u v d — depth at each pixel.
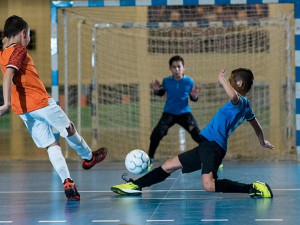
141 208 5.73
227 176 8.46
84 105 13.88
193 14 13.70
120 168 9.83
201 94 13.58
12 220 5.18
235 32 13.18
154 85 10.05
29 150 13.09
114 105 13.75
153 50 13.78
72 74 13.74
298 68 10.94
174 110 10.09
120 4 11.07
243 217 5.18
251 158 11.56
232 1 10.94
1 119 14.57
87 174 8.92
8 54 5.94
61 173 6.26
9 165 10.55
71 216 5.34
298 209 5.57
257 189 6.24
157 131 10.04
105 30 13.73
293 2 10.92
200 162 6.33
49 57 14.17
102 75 13.83
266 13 13.61
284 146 12.93
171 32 13.66
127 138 13.61
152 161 10.12
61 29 13.14
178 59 10.05
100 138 13.56
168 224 4.91
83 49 13.77
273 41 13.20
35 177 8.59
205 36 13.50
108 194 6.73
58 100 11.09
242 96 6.30
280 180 7.92
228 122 6.18
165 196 6.51
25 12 14.11
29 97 6.11
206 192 6.79
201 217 5.21
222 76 6.11
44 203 6.12
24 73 6.08
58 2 11.12
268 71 13.26
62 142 12.73
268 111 13.20
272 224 4.87
